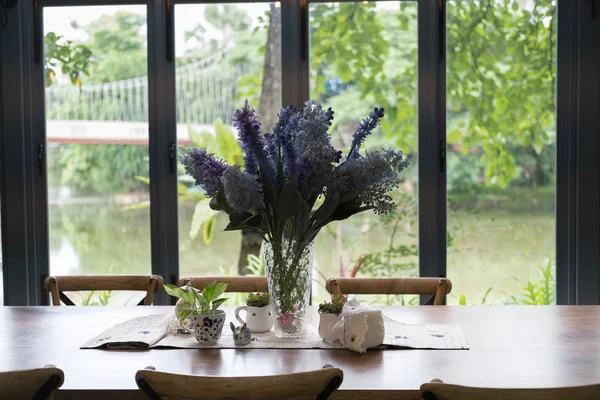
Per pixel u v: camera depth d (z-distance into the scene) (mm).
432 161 3467
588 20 3357
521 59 3451
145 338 1885
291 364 1664
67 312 2348
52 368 1354
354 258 3562
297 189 1792
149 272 3652
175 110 3576
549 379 1526
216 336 1855
